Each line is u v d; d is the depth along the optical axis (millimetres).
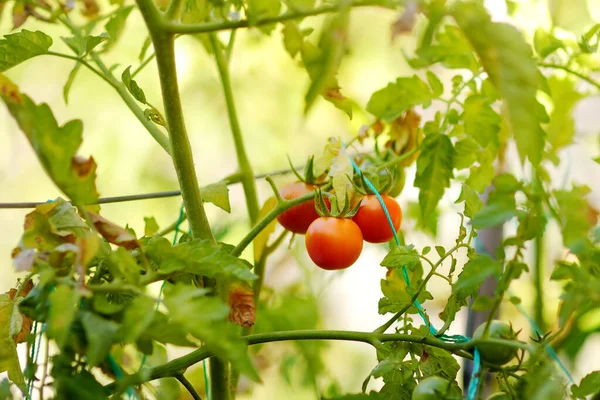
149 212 1307
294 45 708
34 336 687
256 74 1134
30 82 1312
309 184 800
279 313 956
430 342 707
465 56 806
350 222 765
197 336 641
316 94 636
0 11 737
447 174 818
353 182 779
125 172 1314
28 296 658
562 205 676
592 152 972
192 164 725
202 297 648
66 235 662
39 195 1427
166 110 710
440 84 822
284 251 1006
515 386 692
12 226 1414
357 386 1125
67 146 624
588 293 672
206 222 735
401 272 790
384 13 1097
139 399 688
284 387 1065
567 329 722
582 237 671
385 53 1132
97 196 641
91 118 1320
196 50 1136
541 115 750
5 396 674
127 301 669
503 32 620
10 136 1402
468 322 852
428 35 629
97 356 624
